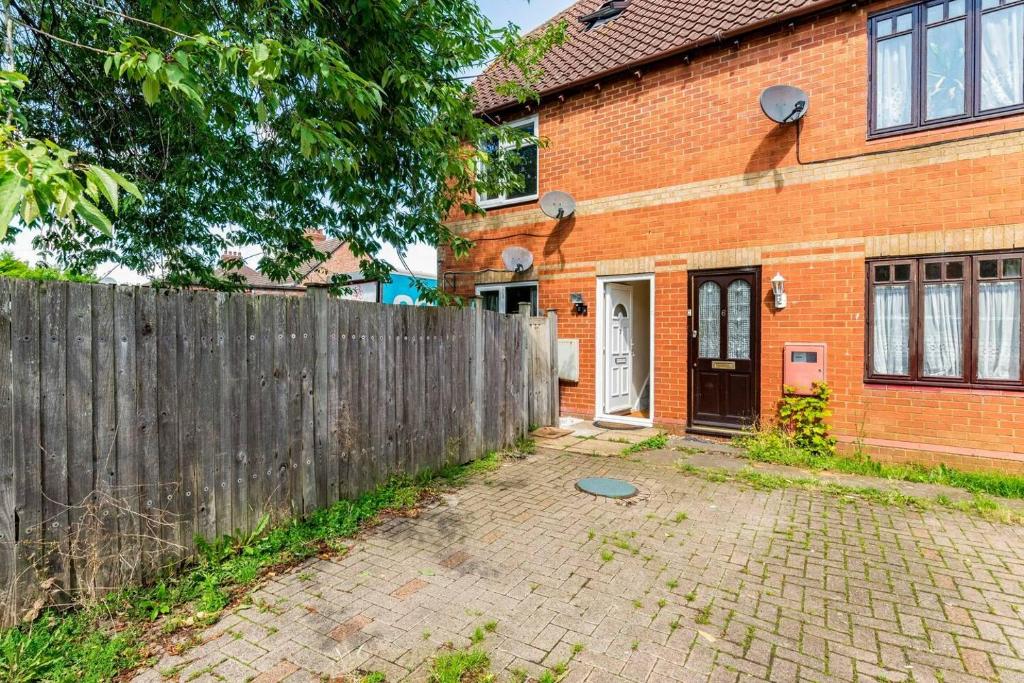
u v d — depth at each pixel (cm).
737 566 359
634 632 282
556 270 886
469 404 611
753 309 691
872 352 609
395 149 531
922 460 577
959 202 561
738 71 698
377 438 485
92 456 290
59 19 437
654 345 779
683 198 746
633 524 432
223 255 700
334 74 362
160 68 284
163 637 272
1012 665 255
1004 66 545
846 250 623
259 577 337
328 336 436
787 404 650
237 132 534
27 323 265
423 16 482
